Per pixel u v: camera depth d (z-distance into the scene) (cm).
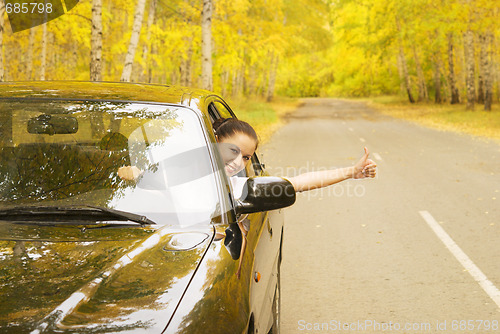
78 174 285
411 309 498
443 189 1102
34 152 298
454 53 5431
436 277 581
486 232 764
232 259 235
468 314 486
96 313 186
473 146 1934
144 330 181
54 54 4012
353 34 5931
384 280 575
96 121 301
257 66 5769
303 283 570
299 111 5559
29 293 193
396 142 2131
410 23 4097
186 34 2533
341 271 606
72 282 201
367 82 10388
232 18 2998
